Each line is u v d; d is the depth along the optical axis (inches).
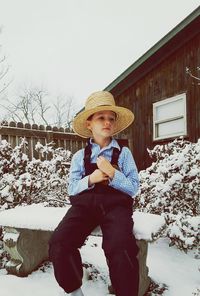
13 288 100.4
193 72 287.3
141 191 172.6
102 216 81.4
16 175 167.6
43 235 122.8
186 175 154.9
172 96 308.7
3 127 250.2
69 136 293.4
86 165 89.4
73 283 75.5
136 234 85.6
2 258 136.8
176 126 308.3
